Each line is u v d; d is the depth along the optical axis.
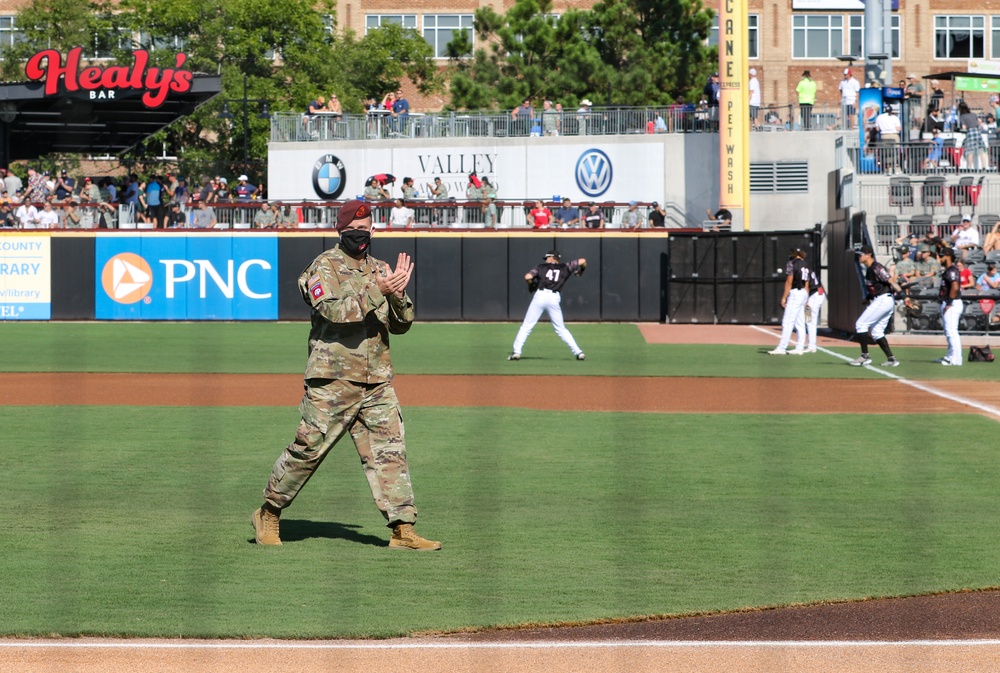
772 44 111.38
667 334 56.81
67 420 27.22
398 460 15.02
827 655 11.23
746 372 38.41
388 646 11.48
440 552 15.08
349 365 14.69
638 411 28.98
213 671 10.74
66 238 64.56
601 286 64.25
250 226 65.94
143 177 73.25
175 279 64.75
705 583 13.66
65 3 97.69
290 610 12.58
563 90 91.94
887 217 57.53
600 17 92.62
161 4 96.75
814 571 14.17
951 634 11.85
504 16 94.44
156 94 64.44
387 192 68.69
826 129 69.19
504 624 12.15
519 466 21.25
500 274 64.12
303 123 74.38
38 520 16.80
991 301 52.22
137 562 14.51
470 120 72.50
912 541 15.66
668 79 91.88
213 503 17.95
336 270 14.17
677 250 63.03
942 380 35.50
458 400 31.23
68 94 64.12
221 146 97.19
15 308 64.88
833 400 30.98
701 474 20.48
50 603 12.77
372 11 113.12
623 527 16.45
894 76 111.88
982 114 64.62
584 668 10.88
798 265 44.78
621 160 70.62
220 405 30.06
